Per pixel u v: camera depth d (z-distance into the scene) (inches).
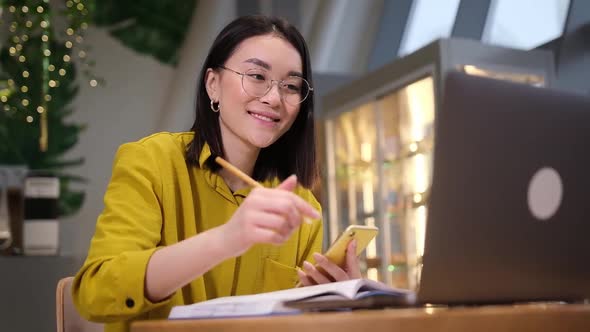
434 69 150.0
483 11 199.6
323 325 34.5
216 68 62.3
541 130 42.4
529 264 43.3
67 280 62.4
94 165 213.5
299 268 65.6
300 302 40.2
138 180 56.6
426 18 219.1
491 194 40.9
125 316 48.0
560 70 161.5
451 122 39.4
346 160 189.2
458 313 35.5
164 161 59.4
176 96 214.8
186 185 60.1
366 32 229.3
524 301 44.6
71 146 211.9
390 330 34.5
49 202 125.6
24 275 119.0
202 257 45.4
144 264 47.2
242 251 44.7
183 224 59.7
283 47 61.0
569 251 44.7
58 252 127.0
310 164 66.2
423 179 163.2
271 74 60.6
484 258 41.4
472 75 39.9
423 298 40.4
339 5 221.6
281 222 42.3
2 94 187.9
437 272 40.3
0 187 128.8
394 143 169.9
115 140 215.5
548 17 178.4
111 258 49.8
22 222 129.6
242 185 63.1
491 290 42.3
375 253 178.4
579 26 164.1
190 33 217.3
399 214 170.7
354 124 184.5
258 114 60.5
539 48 170.6
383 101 171.5
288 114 61.6
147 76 219.1
